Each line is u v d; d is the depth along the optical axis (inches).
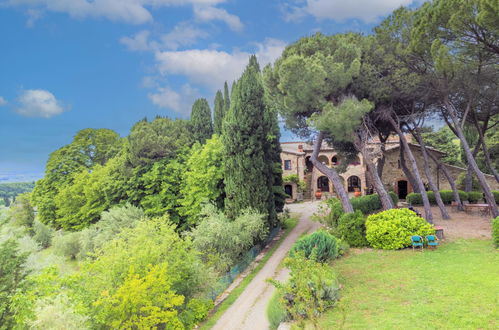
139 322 569.9
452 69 797.9
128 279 587.5
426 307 438.0
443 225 920.3
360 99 985.5
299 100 914.1
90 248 1342.3
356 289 535.8
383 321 411.5
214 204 1274.6
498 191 1279.5
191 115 1919.3
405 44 933.2
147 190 1424.7
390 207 938.7
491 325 373.4
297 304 435.2
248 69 1186.6
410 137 1818.4
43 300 480.4
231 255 978.7
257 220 1051.3
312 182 2068.2
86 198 1636.3
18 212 2282.2
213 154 1294.3
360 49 927.7
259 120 1166.3
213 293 768.9
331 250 681.6
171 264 708.7
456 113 1005.8
